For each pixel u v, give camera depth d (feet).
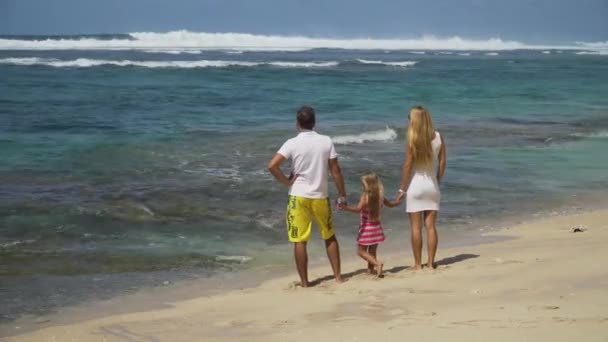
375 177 24.53
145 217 33.73
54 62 139.95
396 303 20.22
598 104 95.76
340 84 116.57
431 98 98.48
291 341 17.43
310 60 201.36
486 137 63.21
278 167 22.99
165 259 27.76
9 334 19.71
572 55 294.25
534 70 176.55
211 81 114.32
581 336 15.98
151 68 137.39
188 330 19.29
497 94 107.45
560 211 37.55
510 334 16.42
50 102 77.41
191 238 30.83
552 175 47.09
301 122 23.08
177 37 277.44
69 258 27.50
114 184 39.73
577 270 22.24
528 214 36.83
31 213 33.19
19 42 225.76
